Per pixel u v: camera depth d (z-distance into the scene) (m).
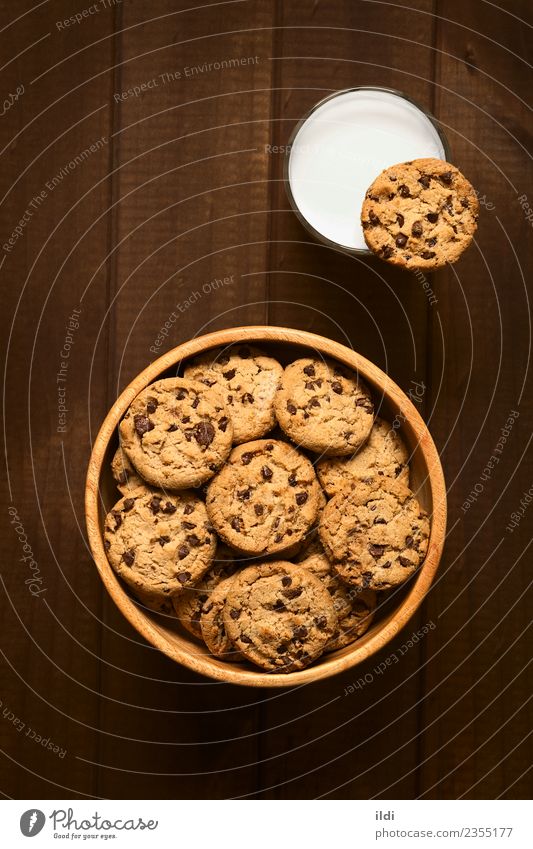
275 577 0.77
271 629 0.77
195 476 0.77
